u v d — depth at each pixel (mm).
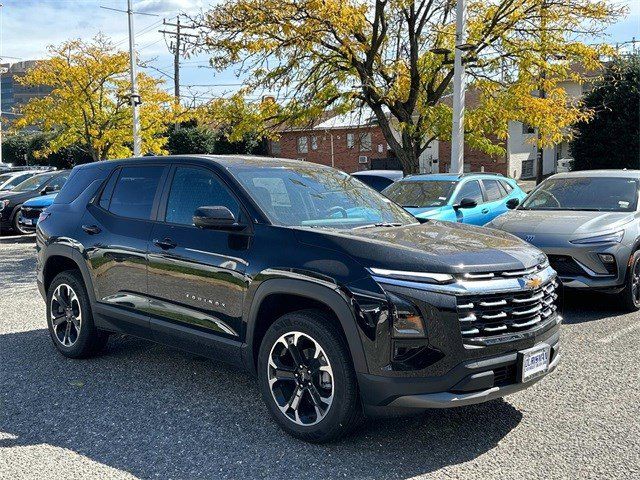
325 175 5281
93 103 27375
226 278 4328
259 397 4820
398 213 5133
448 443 3980
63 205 6004
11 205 16922
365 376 3627
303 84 15086
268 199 4523
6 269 11570
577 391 4891
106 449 3934
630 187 8359
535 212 8195
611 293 7176
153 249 4875
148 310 4945
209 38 14359
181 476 3576
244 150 45562
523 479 3514
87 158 44000
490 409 4539
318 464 3701
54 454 3867
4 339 6551
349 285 3684
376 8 14250
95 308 5441
